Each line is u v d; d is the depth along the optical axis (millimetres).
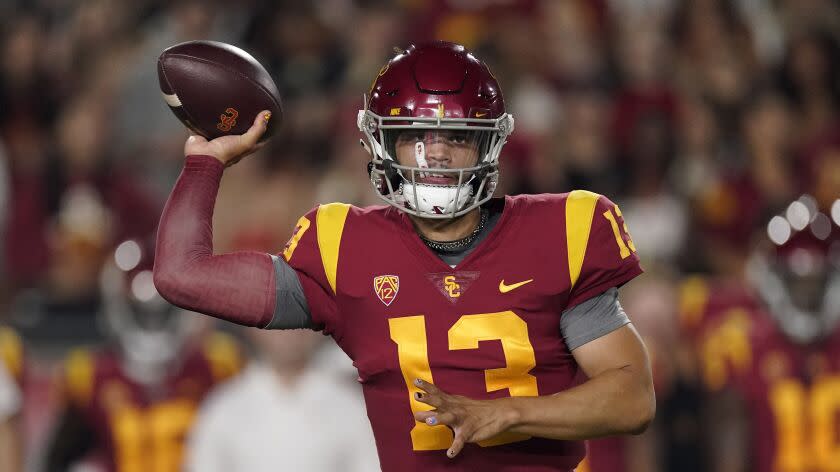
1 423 16062
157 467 17578
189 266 9047
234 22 26375
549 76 25312
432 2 26328
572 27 26219
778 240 18109
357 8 26938
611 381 8680
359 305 9070
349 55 25812
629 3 27578
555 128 24469
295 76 25297
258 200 22812
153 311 17750
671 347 17984
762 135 24844
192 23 25641
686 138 24484
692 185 22875
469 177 8906
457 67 8898
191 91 9203
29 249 22906
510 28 25594
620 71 25672
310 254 9188
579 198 9211
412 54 9039
